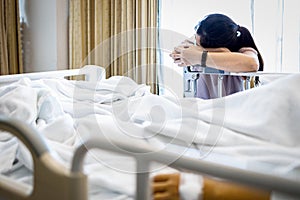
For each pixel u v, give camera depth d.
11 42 2.98
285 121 0.97
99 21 3.02
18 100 1.22
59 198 0.62
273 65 2.91
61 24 2.96
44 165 0.63
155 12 3.02
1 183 0.75
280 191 0.51
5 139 1.08
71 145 1.04
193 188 0.65
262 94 1.05
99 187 0.79
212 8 3.01
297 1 2.77
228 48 1.58
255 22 2.92
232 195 0.61
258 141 0.95
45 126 1.11
